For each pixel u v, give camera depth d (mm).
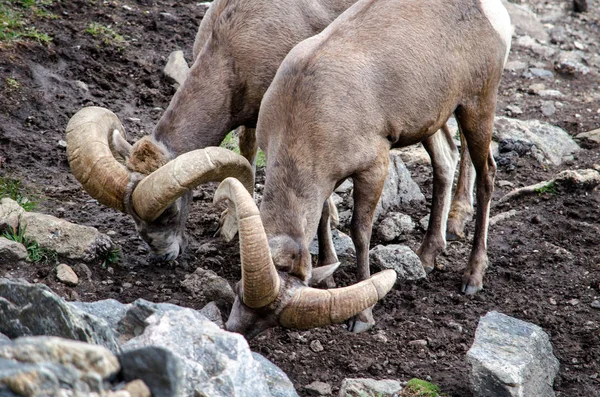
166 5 40844
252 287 17438
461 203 27594
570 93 38531
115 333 16359
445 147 25547
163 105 33844
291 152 20156
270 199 19969
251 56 23141
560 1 47438
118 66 35219
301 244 19453
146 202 20328
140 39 37375
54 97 32250
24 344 11750
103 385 11898
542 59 41438
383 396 19156
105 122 21516
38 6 36875
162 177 19984
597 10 47406
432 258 25438
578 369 21312
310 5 23891
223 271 24188
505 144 32781
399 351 21531
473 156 24734
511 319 21484
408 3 22094
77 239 23422
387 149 21891
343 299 18094
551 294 24453
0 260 22375
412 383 19484
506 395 19047
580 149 33531
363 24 21594
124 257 24203
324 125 20156
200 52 23422
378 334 22125
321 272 19734
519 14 44906
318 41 21141
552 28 44531
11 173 27953
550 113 36312
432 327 22609
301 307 18125
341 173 20797
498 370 19141
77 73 33812
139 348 12258
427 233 25703
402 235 27016
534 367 19891
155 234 22188
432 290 24438
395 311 23359
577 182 29781
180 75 34406
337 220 26219
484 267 24812
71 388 11258
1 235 23469
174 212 22172
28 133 30266
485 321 21266
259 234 16938
